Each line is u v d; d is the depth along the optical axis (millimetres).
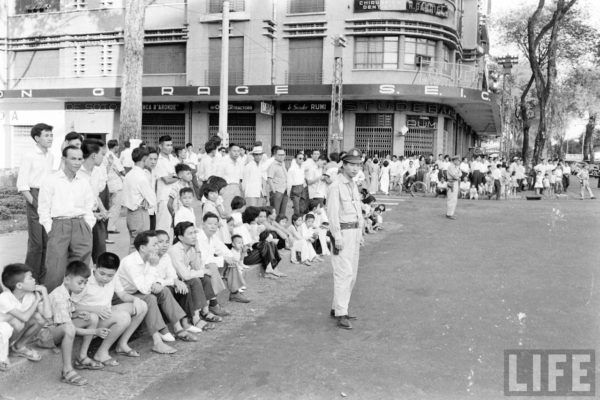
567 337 6031
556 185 26250
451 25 27188
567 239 12094
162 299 5973
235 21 27312
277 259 8984
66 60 30391
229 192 10602
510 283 8328
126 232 10883
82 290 5168
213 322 6688
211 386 4879
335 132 24125
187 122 29000
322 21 26453
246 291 8164
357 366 5273
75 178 5820
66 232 5703
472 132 45094
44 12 31016
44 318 4867
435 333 6191
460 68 28625
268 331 6355
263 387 4832
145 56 29375
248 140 28234
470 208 17781
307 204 13180
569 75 39625
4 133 32312
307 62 26969
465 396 4652
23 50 31516
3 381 4590
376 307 7223
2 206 13289
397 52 26141
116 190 10633
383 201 19844
